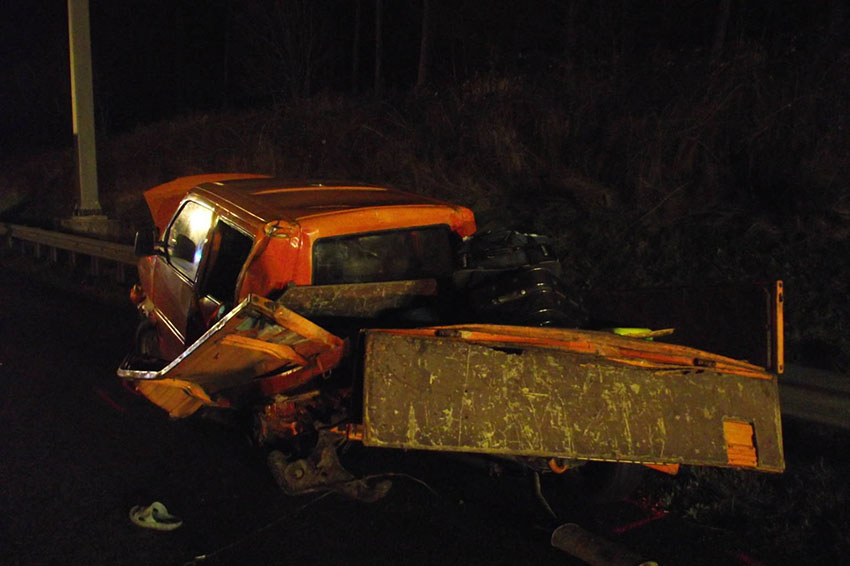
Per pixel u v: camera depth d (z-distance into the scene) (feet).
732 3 47.91
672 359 13.14
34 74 124.57
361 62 102.42
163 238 21.35
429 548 14.05
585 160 35.27
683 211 29.73
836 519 14.64
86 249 42.47
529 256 16.01
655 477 17.19
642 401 12.99
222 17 122.52
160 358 22.15
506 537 14.47
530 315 15.29
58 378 24.25
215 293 18.15
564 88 40.75
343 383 14.80
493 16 62.28
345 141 50.39
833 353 21.50
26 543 14.01
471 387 12.14
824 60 32.60
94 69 116.78
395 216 17.35
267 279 15.98
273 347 14.23
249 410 18.61
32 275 45.70
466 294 16.47
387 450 18.72
